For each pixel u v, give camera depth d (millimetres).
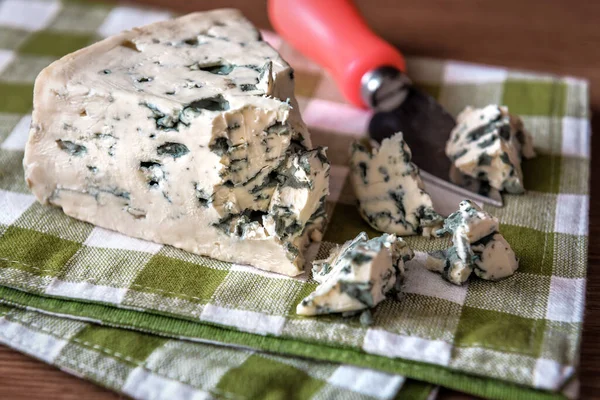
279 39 525
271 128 386
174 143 390
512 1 569
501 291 385
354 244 385
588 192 433
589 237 423
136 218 407
